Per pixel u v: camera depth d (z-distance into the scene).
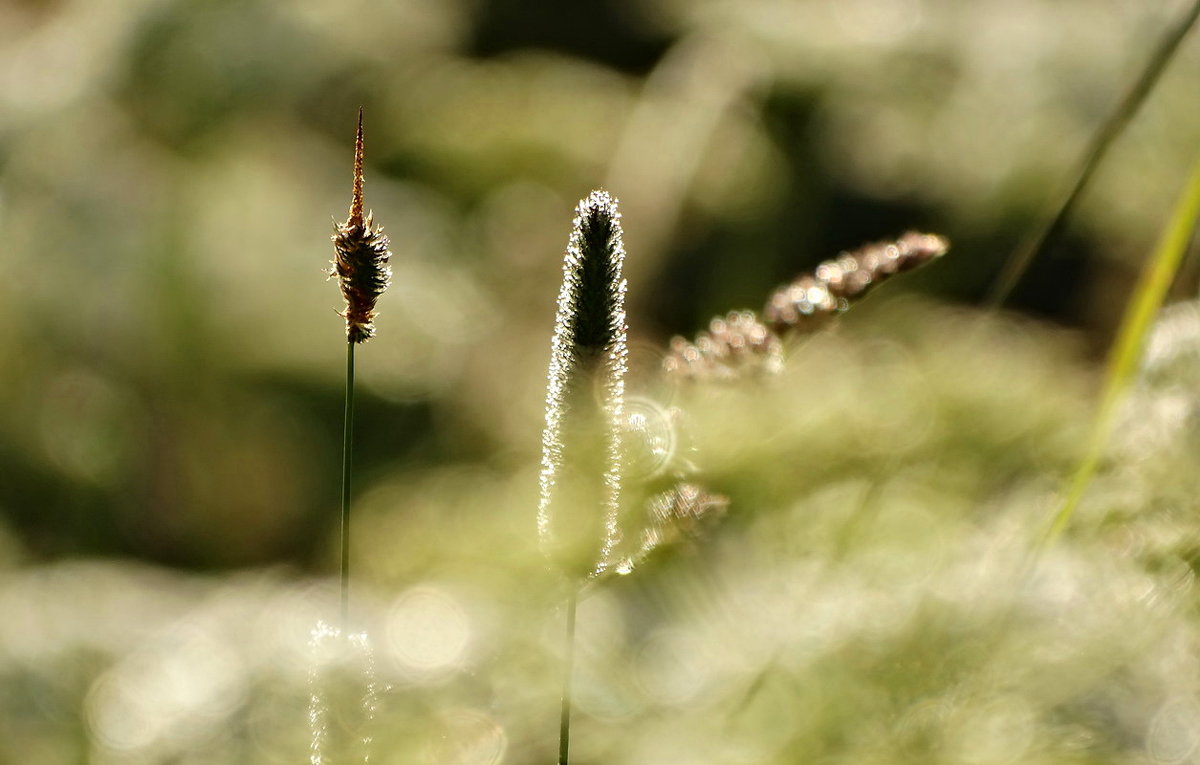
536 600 0.71
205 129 2.87
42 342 2.35
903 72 2.58
